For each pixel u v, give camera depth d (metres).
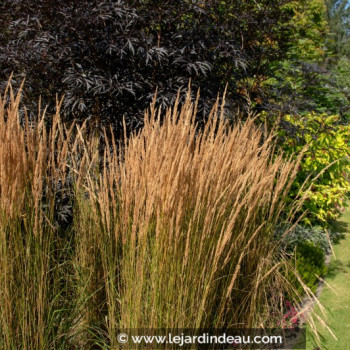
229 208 2.47
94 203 2.71
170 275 2.19
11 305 2.27
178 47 4.18
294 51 7.34
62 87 4.34
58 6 3.97
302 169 5.43
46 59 4.14
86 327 2.79
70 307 2.76
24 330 2.31
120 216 2.56
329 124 5.51
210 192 2.27
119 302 2.48
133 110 4.22
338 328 3.60
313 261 4.57
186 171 2.16
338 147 5.75
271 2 5.06
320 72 5.32
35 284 2.37
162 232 2.17
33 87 4.31
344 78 8.62
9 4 4.58
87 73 3.95
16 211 2.26
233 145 2.54
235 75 4.93
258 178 2.66
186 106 2.46
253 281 2.65
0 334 2.28
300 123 5.39
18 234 2.32
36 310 2.42
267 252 2.80
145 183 2.33
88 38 3.99
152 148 2.31
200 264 2.29
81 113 4.25
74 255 2.96
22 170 2.29
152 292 2.22
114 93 4.16
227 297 2.54
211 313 2.54
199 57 4.11
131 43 3.68
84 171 2.94
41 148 2.32
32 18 4.03
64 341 2.56
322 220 5.83
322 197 5.46
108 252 2.59
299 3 6.98
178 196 2.13
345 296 4.23
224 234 2.21
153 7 4.02
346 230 6.46
